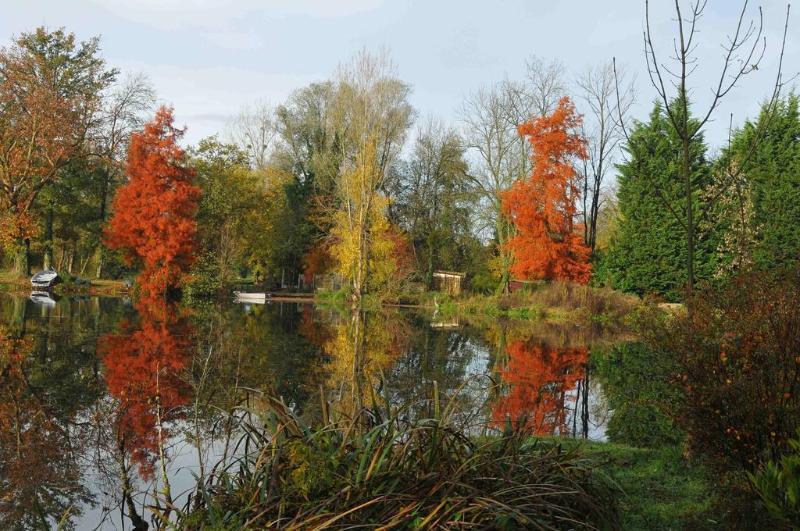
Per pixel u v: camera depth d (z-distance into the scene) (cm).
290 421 468
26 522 539
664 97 466
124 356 1388
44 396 1005
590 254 3481
